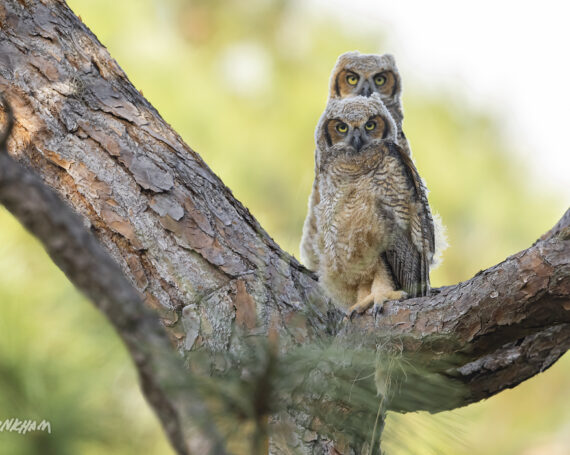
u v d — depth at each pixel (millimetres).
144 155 15438
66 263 12180
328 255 15719
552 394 16422
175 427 12672
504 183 16266
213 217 15445
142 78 16109
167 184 15430
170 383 12664
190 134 16062
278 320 15375
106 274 12328
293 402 15180
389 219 15680
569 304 15289
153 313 13500
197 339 15344
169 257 15391
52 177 15391
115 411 14922
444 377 15477
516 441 16359
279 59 16312
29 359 14641
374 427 15227
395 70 16281
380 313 15414
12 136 15398
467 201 16219
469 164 16250
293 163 16109
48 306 14867
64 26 15477
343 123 15766
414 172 15711
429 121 16281
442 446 14812
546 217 16281
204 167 15492
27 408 14680
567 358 16422
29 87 15414
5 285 15141
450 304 15359
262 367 13602
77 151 15406
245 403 13500
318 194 15844
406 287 15688
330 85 16297
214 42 16312
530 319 15312
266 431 13820
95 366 14273
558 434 16375
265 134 16141
